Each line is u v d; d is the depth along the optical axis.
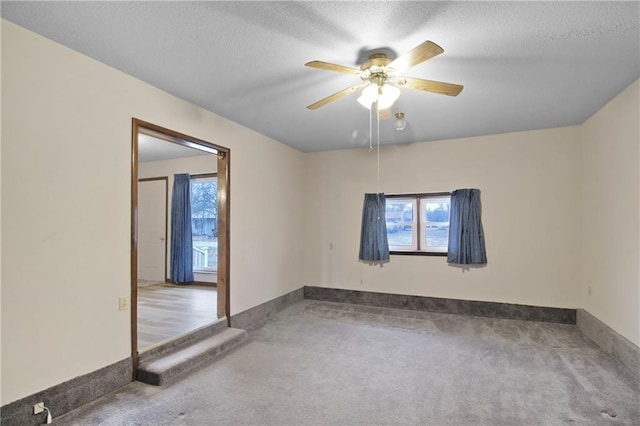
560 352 3.26
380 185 5.15
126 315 2.65
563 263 4.18
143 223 6.50
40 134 2.12
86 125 2.39
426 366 2.96
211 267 6.15
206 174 5.96
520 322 4.25
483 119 3.84
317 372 2.85
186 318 3.92
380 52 2.29
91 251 2.41
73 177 2.30
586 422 2.13
